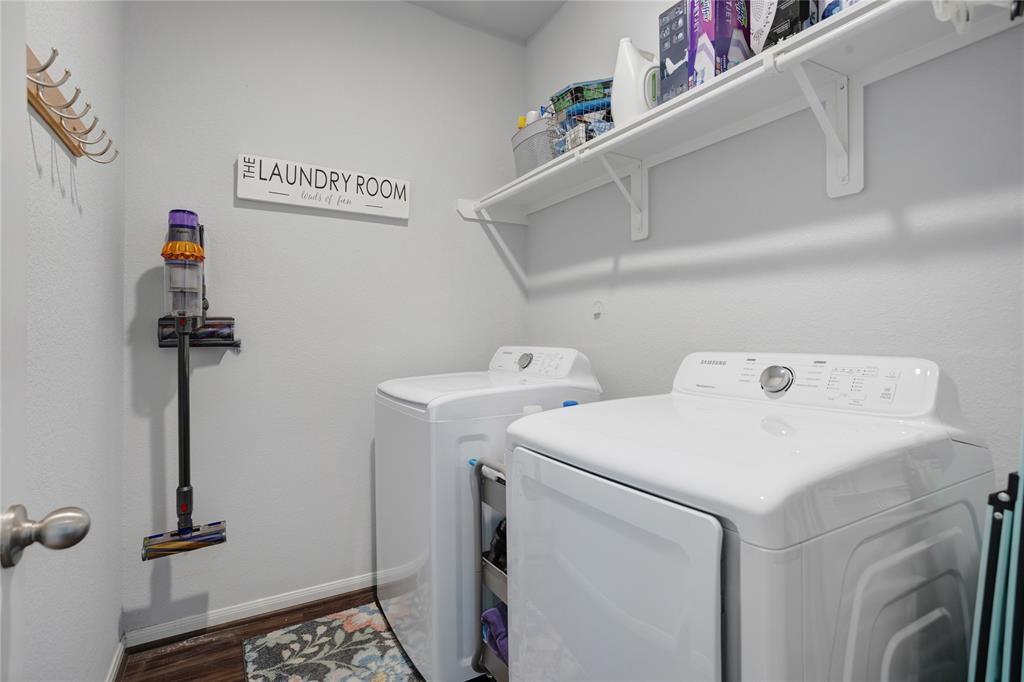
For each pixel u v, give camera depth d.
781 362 1.08
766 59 1.02
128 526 1.65
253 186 1.84
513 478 0.98
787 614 0.55
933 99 1.01
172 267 1.56
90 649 1.25
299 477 1.94
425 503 1.40
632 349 1.80
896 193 1.07
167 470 1.71
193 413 1.76
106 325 1.40
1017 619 0.67
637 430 0.85
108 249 1.43
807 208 1.24
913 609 0.71
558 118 1.83
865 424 0.85
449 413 1.40
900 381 0.87
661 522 0.65
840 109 1.15
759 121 1.33
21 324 0.49
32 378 0.88
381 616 1.86
